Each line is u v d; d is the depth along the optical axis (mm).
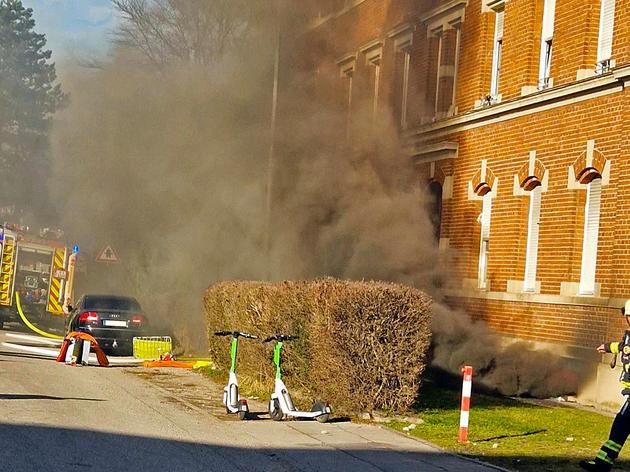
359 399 10633
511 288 17234
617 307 13766
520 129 17219
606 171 14461
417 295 10711
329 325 10617
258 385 13172
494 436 9906
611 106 14438
